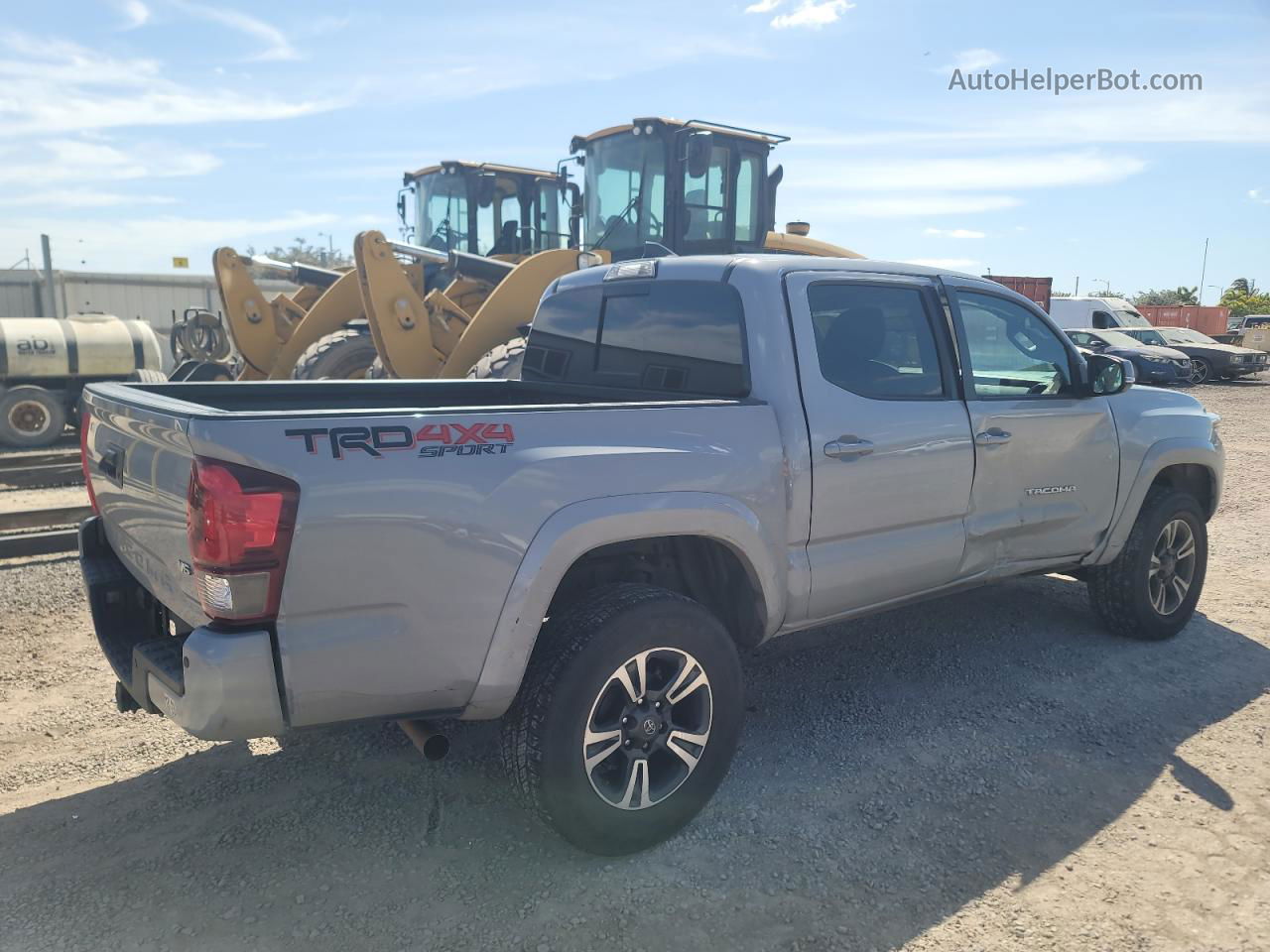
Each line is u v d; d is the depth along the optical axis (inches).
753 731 154.7
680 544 132.5
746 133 388.2
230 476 92.8
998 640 196.9
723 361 141.6
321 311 454.0
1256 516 321.7
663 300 154.9
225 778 138.6
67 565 247.0
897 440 145.3
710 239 387.9
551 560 108.9
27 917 106.0
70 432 556.1
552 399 180.7
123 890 111.3
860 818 128.0
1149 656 187.8
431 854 119.0
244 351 471.2
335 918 106.2
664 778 121.3
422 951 100.9
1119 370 171.9
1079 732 154.1
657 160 377.1
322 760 144.3
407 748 148.3
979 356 162.4
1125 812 129.6
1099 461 178.2
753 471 128.4
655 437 120.6
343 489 96.9
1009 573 170.2
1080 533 178.2
